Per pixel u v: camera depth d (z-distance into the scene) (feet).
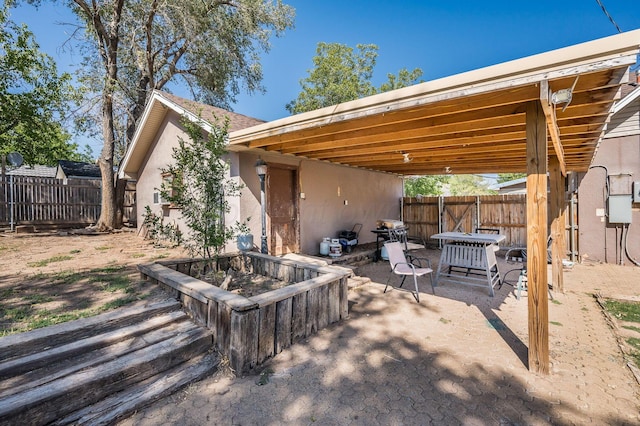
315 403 7.59
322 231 26.14
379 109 10.37
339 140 15.37
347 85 69.92
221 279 16.14
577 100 8.87
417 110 10.37
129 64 41.73
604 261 24.35
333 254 23.17
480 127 12.24
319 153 21.21
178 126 24.48
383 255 25.63
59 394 6.77
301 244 24.14
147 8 37.93
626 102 22.27
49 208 34.09
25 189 32.42
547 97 7.18
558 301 15.14
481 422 6.89
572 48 6.73
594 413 7.16
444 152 19.72
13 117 33.73
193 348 9.34
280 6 44.47
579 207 25.29
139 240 26.96
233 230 16.10
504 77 7.72
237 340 8.77
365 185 31.37
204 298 10.13
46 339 8.07
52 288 12.83
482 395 7.84
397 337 11.13
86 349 8.29
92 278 14.32
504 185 37.32
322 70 70.95
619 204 23.36
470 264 16.90
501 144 17.13
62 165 58.44
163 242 25.16
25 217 32.35
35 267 16.42
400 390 8.07
